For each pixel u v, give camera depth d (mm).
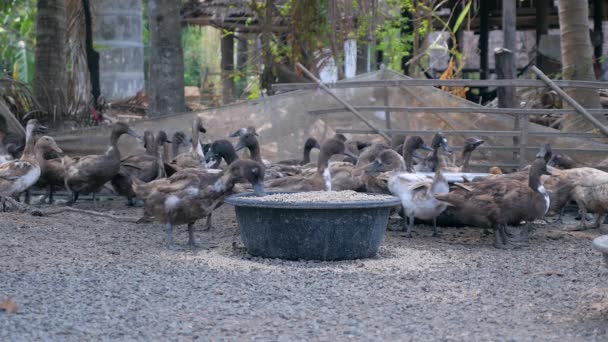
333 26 20812
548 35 24688
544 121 18828
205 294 8078
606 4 27547
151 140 16031
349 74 25234
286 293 8172
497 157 16188
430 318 7305
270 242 9828
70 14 21672
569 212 15055
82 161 14641
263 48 22797
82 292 8047
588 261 10172
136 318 7172
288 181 12328
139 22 25734
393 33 23797
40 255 9891
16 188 13773
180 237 11734
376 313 7457
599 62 24797
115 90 25375
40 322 6969
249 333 6777
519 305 7820
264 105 17094
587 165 15359
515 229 12406
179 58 19391
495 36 32688
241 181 10547
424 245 11312
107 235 11664
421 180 11906
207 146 16516
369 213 9797
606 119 16688
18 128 17656
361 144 16531
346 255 9859
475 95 24859
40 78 19469
